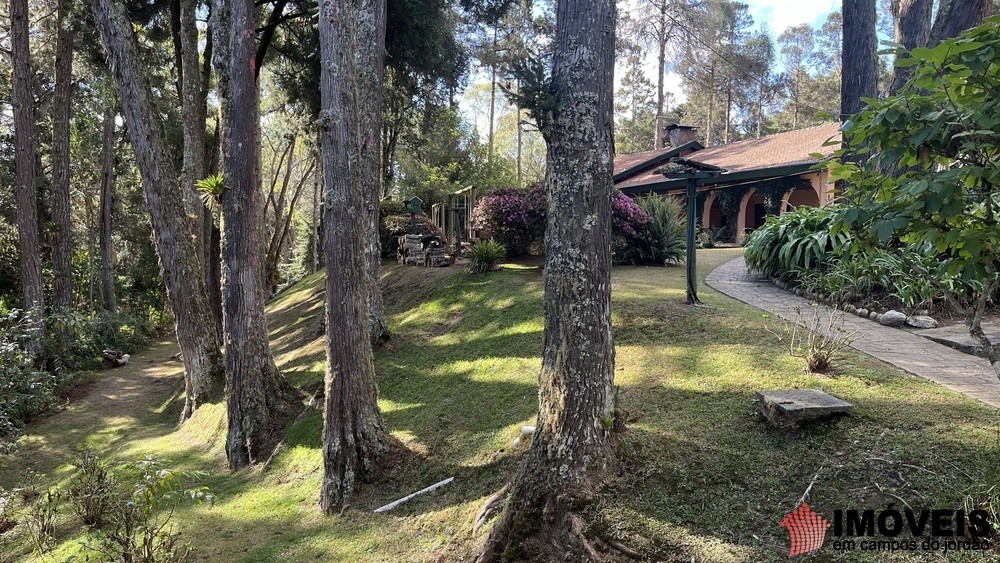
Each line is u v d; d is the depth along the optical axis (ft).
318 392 23.21
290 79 48.85
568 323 11.71
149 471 13.33
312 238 85.15
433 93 56.65
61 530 17.99
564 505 11.23
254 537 15.55
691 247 22.99
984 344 8.71
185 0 37.01
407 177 74.18
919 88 8.70
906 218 8.30
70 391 41.06
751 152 64.64
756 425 13.16
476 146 88.63
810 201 68.28
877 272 23.04
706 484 11.43
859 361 16.06
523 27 65.05
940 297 21.20
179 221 30.22
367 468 16.92
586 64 11.43
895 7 47.32
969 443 10.91
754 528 10.17
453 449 17.03
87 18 42.86
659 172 23.57
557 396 11.84
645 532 10.36
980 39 7.93
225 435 24.77
